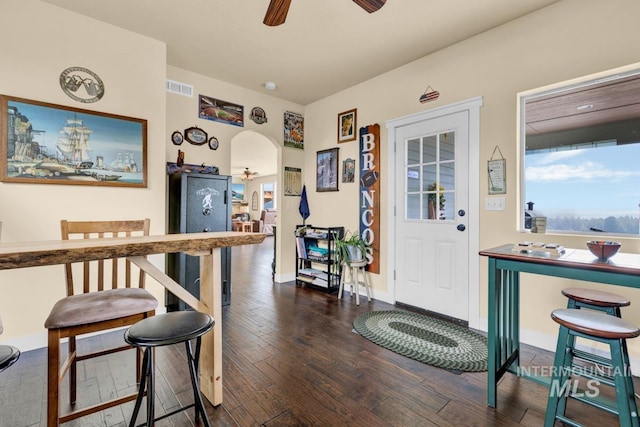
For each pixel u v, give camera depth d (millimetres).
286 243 4246
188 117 3320
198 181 3012
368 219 3520
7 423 1456
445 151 2861
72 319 1266
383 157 3414
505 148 2463
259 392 1701
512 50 2422
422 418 1501
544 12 2264
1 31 2117
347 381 1813
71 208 2375
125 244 1194
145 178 2691
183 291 1536
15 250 998
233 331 2541
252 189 13008
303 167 4434
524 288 2338
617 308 1571
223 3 2242
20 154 2168
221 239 1496
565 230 2279
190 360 1255
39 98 2236
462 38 2684
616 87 2129
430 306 2979
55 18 2293
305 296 3566
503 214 2471
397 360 2062
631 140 2084
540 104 2396
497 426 1448
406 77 3168
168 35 2670
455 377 1865
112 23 2506
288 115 4246
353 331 2541
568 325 1291
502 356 1747
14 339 2162
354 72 3361
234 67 3240
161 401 1624
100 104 2482
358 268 3496
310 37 2670
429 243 2988
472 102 2650
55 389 1230
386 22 2443
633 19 1929
